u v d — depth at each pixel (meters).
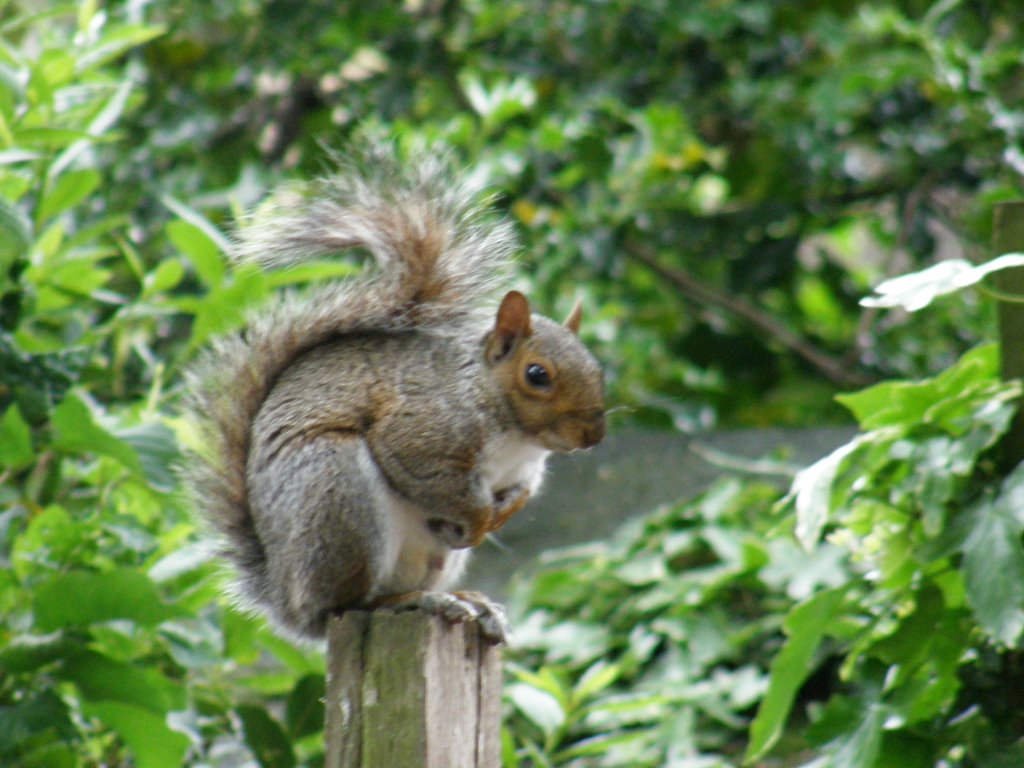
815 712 8.84
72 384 8.08
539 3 15.36
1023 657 7.64
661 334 16.94
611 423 15.50
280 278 8.84
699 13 14.98
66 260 8.69
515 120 14.38
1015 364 7.73
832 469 7.49
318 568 6.46
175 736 7.58
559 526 12.27
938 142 15.34
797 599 10.08
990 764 7.45
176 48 14.55
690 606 10.52
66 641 7.50
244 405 7.00
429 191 7.16
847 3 16.47
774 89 15.55
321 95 15.66
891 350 16.34
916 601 7.77
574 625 10.61
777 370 17.02
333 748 6.01
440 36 15.27
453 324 7.12
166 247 12.15
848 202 16.58
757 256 16.41
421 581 7.07
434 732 5.95
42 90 8.59
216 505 6.95
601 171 14.01
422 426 6.69
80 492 8.60
